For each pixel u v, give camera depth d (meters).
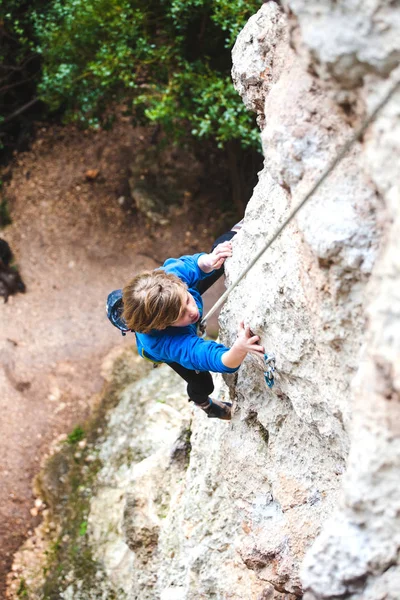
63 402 8.52
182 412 7.38
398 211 1.92
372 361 2.02
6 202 10.14
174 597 4.78
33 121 10.63
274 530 3.51
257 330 3.11
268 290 3.07
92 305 9.29
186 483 5.06
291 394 3.12
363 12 1.95
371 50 1.97
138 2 7.16
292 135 2.48
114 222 9.91
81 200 10.11
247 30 3.32
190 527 4.80
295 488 3.35
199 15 7.21
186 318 3.09
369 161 2.06
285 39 3.03
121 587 6.68
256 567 3.60
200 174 9.88
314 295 2.55
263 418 3.56
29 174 10.37
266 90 3.25
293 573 3.34
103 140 10.41
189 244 9.57
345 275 2.36
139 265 9.53
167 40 7.56
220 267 3.75
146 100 8.23
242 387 3.63
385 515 2.13
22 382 8.63
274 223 3.29
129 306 3.03
